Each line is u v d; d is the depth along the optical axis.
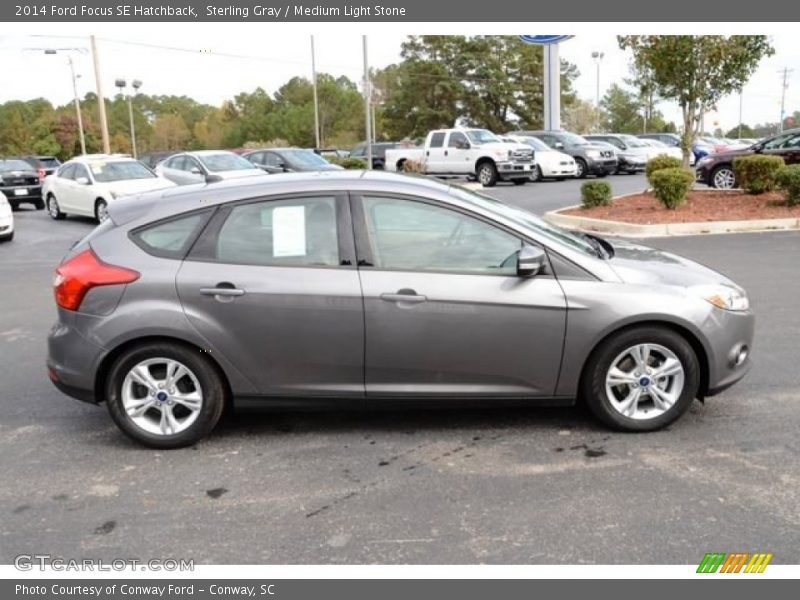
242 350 4.53
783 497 3.87
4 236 14.70
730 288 4.73
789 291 8.31
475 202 4.63
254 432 4.93
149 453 4.64
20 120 83.19
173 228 4.62
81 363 4.57
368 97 26.66
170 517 3.87
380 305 4.46
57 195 18.02
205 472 4.36
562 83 67.44
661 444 4.54
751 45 14.96
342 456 4.52
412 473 4.27
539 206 18.17
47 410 5.41
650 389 4.63
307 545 3.58
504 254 4.54
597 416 4.69
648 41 15.50
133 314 4.48
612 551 3.45
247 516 3.85
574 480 4.12
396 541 3.59
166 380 4.62
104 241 4.64
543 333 4.50
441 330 4.48
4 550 3.61
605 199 15.59
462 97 62.25
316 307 4.47
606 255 4.85
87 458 4.59
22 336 7.45
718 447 4.48
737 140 34.34
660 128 97.44
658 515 3.73
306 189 4.60
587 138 31.97
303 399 4.63
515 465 4.33
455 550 3.50
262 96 101.62
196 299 4.49
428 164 25.67
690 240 12.11
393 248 4.54
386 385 4.59
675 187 14.06
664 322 4.53
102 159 17.83
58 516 3.90
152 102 112.94
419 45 63.41
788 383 5.49
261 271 4.52
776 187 14.95
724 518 3.69
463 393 4.60
